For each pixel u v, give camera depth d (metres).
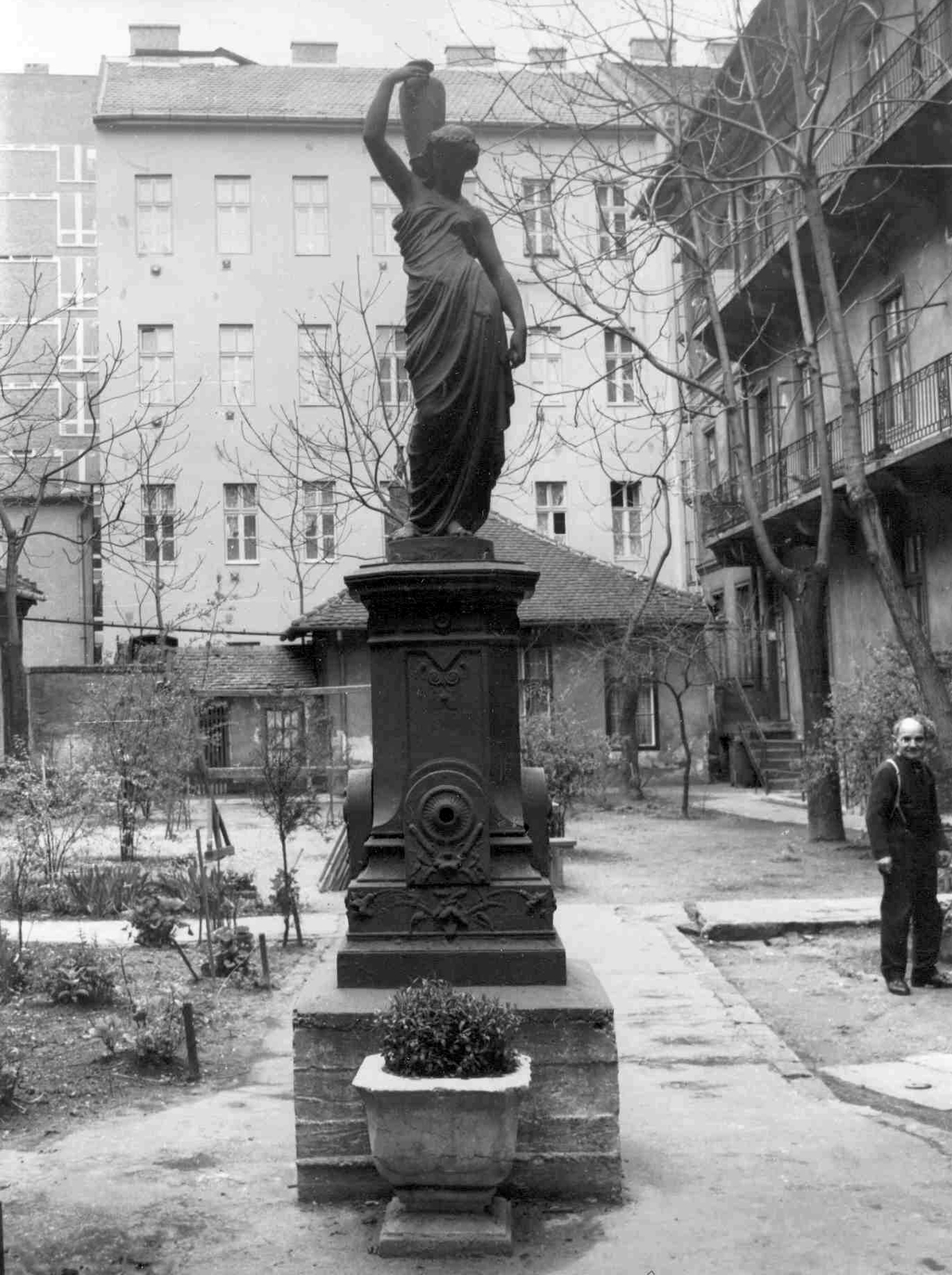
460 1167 4.25
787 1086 6.36
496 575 5.01
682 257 21.02
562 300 18.05
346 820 5.20
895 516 23.17
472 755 5.05
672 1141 5.39
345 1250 4.29
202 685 28.55
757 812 24.36
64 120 56.34
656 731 33.50
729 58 20.66
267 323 42.25
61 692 29.75
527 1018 4.70
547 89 39.34
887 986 9.26
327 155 42.78
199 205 42.44
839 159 22.52
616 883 15.11
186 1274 4.14
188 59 46.62
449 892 5.00
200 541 41.41
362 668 33.19
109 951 10.67
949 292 20.58
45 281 53.78
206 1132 5.71
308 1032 4.75
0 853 15.56
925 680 15.12
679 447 39.97
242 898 13.57
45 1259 4.27
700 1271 4.07
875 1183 4.84
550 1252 4.25
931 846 9.38
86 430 50.72
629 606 32.94
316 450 27.69
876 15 16.97
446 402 5.22
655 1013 8.15
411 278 5.36
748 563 31.00
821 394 18.89
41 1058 7.27
